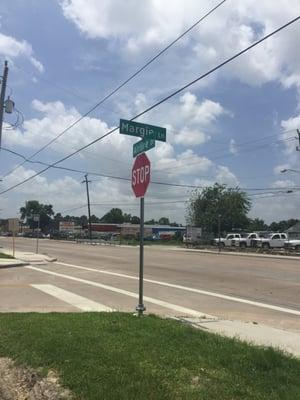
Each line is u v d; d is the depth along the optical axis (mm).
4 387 6289
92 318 9570
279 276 23453
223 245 71625
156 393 5293
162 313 12391
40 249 50781
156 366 6184
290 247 58375
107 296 15539
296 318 12367
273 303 14961
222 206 97250
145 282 19953
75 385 5703
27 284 18656
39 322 9117
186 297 15773
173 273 24406
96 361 6398
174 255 41844
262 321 11750
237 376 5902
